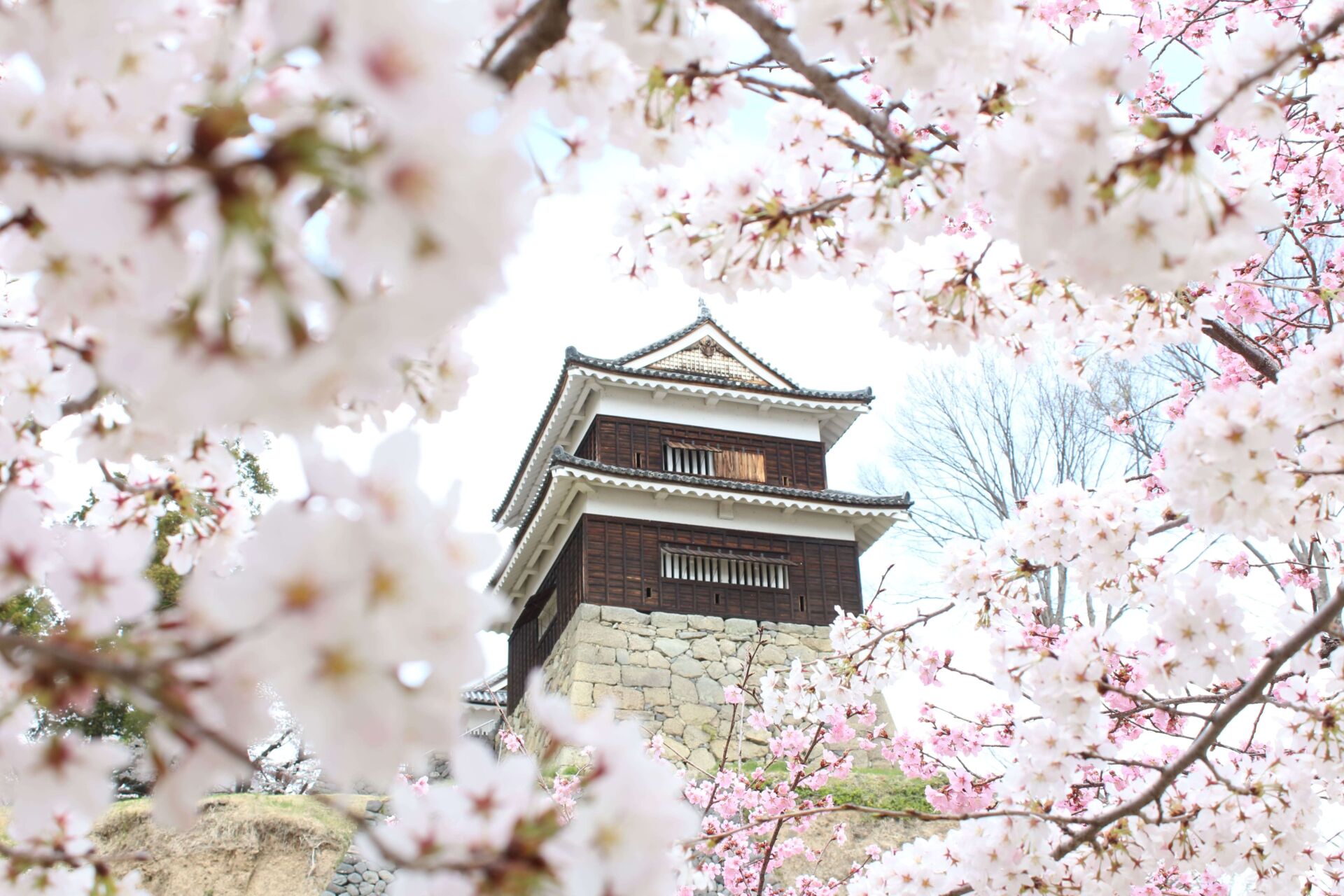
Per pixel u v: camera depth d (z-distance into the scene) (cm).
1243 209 151
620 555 1784
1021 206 137
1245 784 303
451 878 87
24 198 93
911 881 332
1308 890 394
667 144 203
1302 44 144
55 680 86
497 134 66
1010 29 214
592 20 151
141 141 96
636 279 259
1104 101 140
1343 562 428
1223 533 246
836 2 166
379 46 64
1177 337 336
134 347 67
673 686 1680
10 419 184
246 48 96
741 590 1820
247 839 1249
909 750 520
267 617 64
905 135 226
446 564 67
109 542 96
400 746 69
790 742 633
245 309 85
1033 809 325
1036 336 325
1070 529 371
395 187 65
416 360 196
